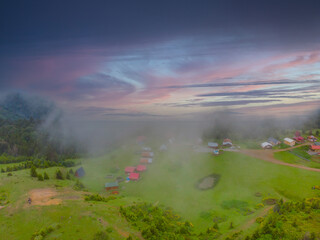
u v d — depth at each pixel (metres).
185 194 92.38
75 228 51.50
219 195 88.69
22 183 82.19
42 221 54.69
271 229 51.16
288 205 62.44
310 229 49.25
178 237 53.19
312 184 87.50
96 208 63.22
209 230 59.16
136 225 56.44
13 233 50.38
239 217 67.62
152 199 88.69
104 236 48.88
